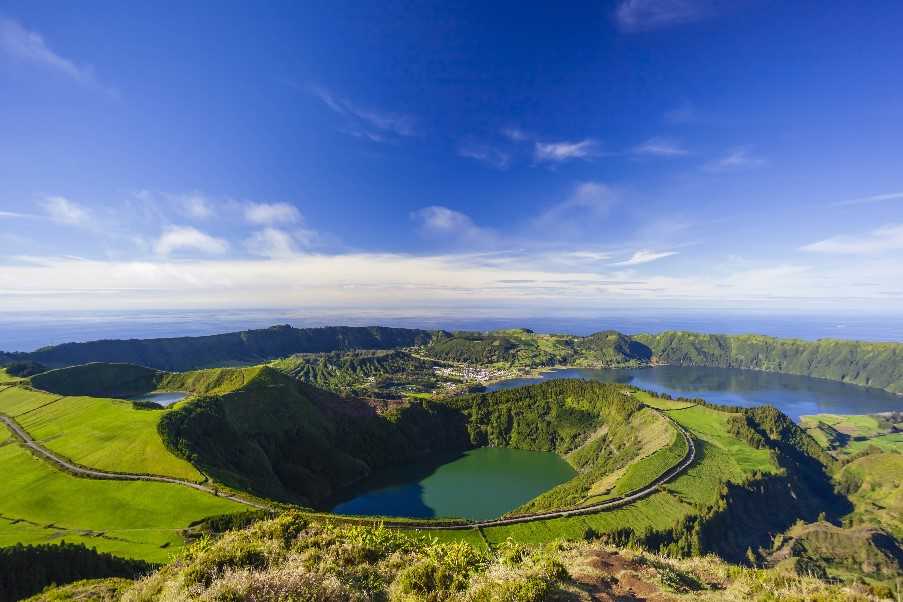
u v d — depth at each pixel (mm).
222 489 110438
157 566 68438
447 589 19703
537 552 22672
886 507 184500
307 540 25891
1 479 111375
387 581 21562
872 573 133375
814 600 18234
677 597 18906
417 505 174250
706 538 131625
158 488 108125
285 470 175500
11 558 56438
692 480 165875
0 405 182125
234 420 179000
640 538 126188
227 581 18422
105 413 153250
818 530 153125
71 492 105062
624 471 179125
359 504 174125
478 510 170125
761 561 133875
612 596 18875
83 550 64250
